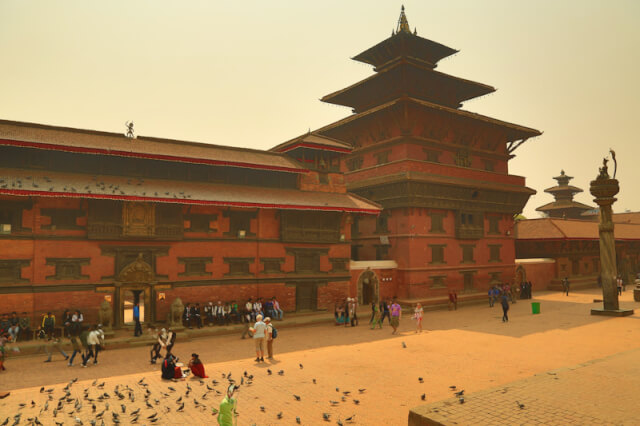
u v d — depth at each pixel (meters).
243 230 30.56
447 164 43.03
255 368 17.78
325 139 37.12
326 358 19.42
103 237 25.50
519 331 25.59
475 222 43.72
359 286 36.97
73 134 27.34
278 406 12.92
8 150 24.62
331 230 34.72
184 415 12.12
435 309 38.41
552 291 52.53
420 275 38.81
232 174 31.92
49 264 24.28
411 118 40.78
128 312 35.47
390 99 45.00
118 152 26.34
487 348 20.97
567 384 12.95
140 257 26.27
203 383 15.46
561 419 10.19
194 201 26.72
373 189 41.97
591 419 10.19
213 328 26.83
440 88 46.94
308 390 14.51
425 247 39.50
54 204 24.78
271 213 32.03
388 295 38.59
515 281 47.22
